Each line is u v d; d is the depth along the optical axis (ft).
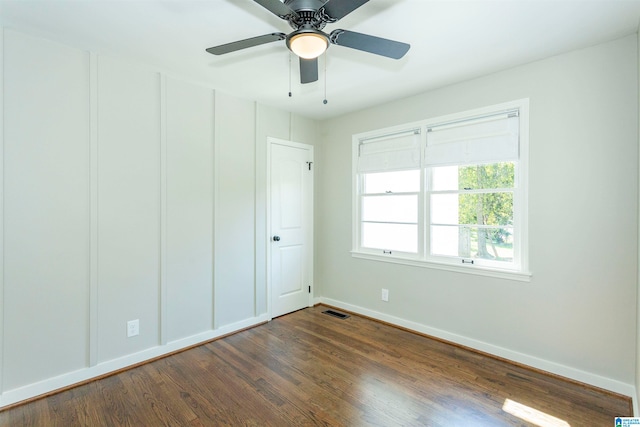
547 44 7.20
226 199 10.27
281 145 12.00
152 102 8.58
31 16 6.11
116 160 7.97
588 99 7.31
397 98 10.70
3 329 6.53
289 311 12.37
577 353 7.51
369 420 6.17
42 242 6.96
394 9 5.91
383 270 11.35
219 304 10.11
